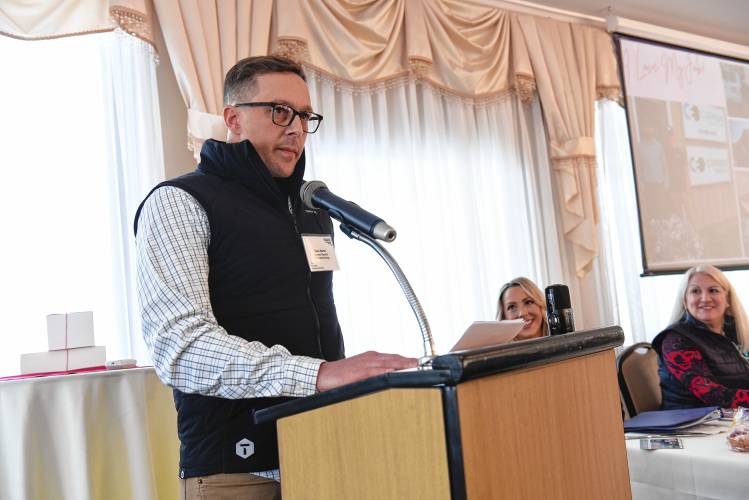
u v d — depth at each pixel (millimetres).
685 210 5297
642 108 5219
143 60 3285
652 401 3037
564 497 963
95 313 3186
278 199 1541
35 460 2152
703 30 5754
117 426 2281
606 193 5051
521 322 1229
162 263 1354
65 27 3150
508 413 907
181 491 1403
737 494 1743
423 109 4301
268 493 1369
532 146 4777
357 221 1265
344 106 3963
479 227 4406
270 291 1458
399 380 896
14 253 3037
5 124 3096
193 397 1389
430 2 4316
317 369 1155
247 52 3504
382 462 920
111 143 3268
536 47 4703
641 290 5109
